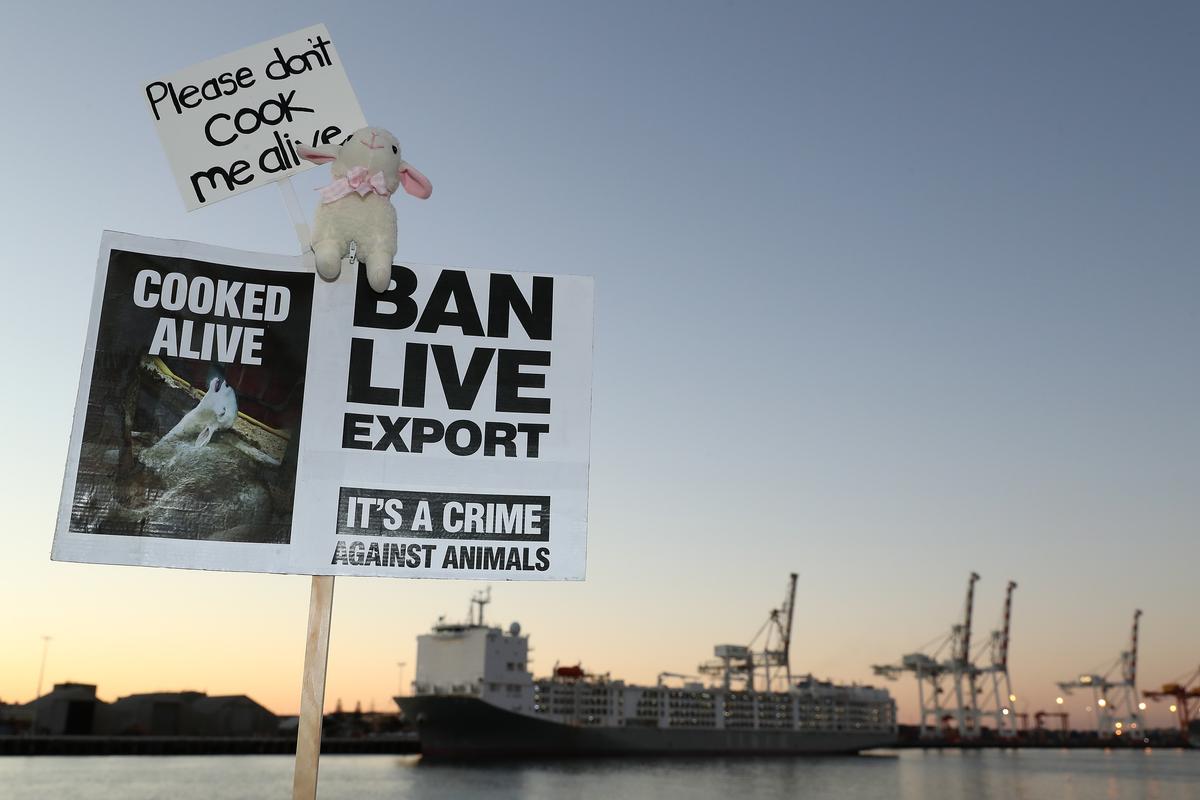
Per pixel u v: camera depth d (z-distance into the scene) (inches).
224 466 216.8
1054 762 7790.4
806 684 7116.1
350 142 233.6
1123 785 4820.4
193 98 233.8
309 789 188.5
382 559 219.6
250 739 6914.4
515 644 4975.4
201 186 229.3
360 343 231.3
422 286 238.2
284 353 226.8
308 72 240.4
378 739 7500.0
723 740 6151.6
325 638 207.6
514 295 242.7
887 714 7475.4
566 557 228.5
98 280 219.6
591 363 241.9
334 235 229.0
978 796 3981.3
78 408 211.3
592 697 5590.6
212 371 221.5
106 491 209.0
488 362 237.0
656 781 4392.2
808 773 5388.8
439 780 4286.4
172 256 225.5
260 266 230.4
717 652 6806.1
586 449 236.1
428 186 241.6
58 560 202.4
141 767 5167.3
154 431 214.8
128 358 217.3
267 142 234.5
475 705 4640.8
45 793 3464.6
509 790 3796.8
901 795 3927.2
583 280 247.6
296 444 221.9
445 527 224.7
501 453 231.9
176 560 209.3
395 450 227.0
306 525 217.9
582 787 3993.6
